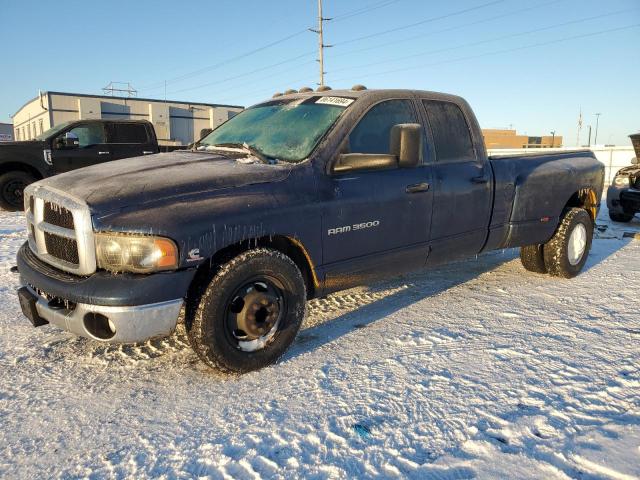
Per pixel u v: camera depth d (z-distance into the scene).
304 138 3.50
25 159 11.03
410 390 2.74
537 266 5.34
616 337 3.47
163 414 2.58
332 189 3.31
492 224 4.47
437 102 4.23
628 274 5.32
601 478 1.97
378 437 2.30
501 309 4.17
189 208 2.73
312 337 3.60
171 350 3.41
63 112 38.09
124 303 2.54
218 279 2.78
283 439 2.31
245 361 2.96
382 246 3.63
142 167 3.21
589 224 5.31
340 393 2.73
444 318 3.96
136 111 39.88
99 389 2.88
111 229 2.59
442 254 4.14
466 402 2.59
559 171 4.97
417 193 3.80
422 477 2.01
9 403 2.72
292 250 3.27
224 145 3.82
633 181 9.23
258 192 3.00
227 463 2.15
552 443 2.21
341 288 3.53
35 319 2.99
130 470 2.13
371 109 3.71
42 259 3.01
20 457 2.24
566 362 3.06
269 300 2.99
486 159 4.48
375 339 3.52
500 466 2.06
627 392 2.67
